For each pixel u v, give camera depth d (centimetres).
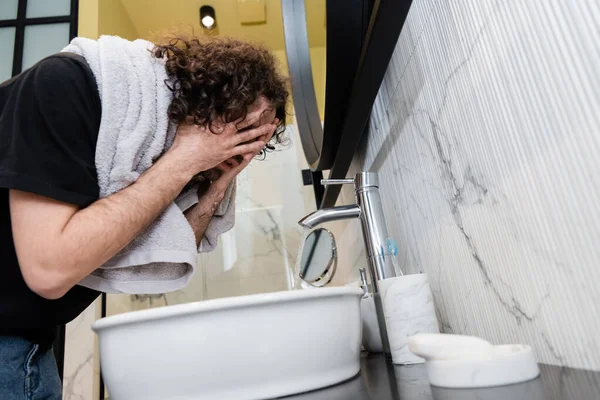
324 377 50
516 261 44
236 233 180
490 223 48
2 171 45
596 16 32
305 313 49
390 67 79
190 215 76
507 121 43
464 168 53
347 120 76
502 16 42
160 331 45
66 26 177
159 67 62
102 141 55
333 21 77
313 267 97
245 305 46
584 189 34
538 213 40
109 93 56
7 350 55
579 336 37
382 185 90
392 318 60
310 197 183
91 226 48
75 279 48
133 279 63
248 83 64
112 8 200
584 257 35
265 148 86
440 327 66
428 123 63
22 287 54
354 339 55
